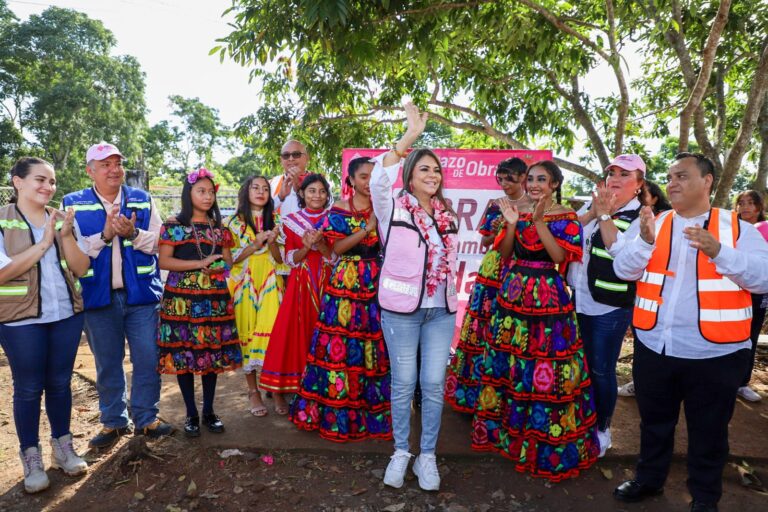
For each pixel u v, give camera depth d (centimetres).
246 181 405
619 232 304
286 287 412
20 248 296
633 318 287
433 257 297
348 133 850
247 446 348
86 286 330
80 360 551
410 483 313
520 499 299
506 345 333
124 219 319
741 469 324
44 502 294
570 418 312
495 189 483
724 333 256
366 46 482
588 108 804
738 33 676
